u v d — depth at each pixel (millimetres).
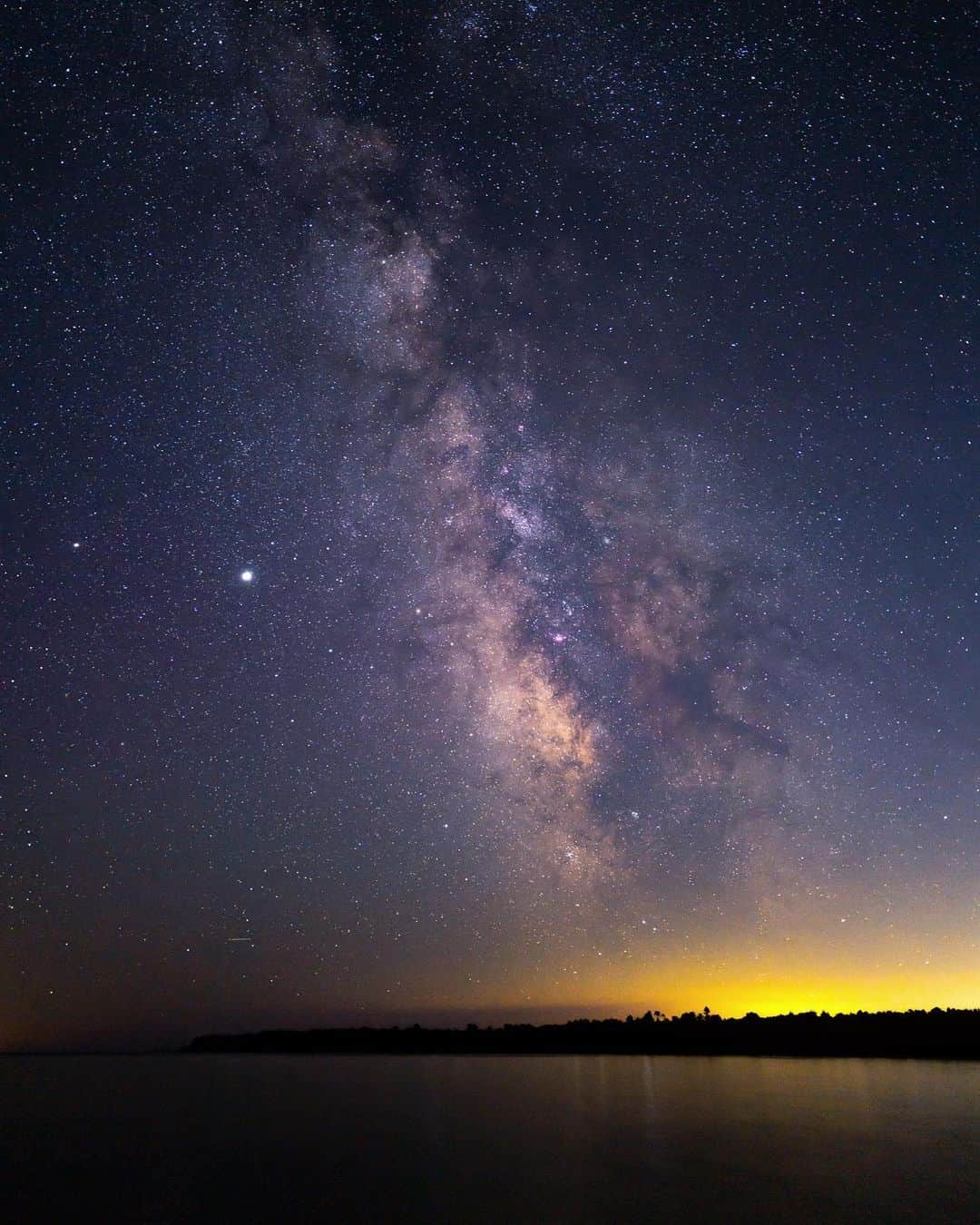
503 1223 17438
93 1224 18469
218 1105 43250
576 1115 34625
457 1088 48562
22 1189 22328
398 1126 32844
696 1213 17938
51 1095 53188
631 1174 22203
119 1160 26703
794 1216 17609
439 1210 18625
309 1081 57906
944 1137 27297
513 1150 26641
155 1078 68125
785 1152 25219
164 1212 19359
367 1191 21000
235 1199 20516
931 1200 18797
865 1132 28656
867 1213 17797
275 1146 28828
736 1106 36094
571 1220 17609
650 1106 37000
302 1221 18109
